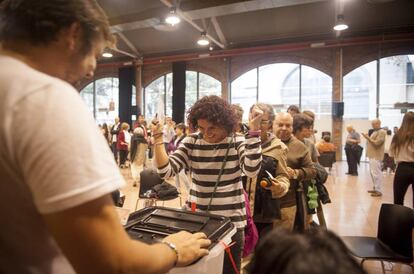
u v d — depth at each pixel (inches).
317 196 97.3
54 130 18.9
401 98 360.8
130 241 22.2
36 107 19.3
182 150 66.0
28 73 20.8
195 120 64.8
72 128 19.4
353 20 327.6
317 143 273.4
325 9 316.2
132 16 284.8
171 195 148.7
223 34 377.1
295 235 17.4
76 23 22.5
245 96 415.8
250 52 394.3
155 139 62.7
